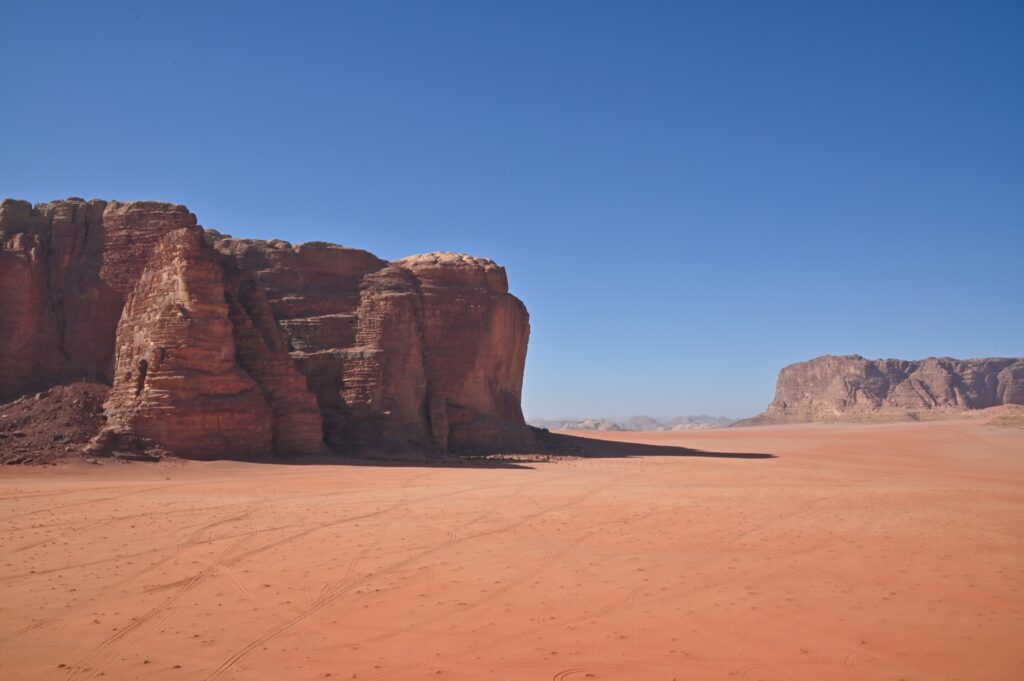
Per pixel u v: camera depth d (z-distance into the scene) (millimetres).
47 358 37906
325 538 16312
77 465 28844
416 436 43875
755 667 9031
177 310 33812
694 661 9211
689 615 11070
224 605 11164
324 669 8781
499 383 53875
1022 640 10047
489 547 15727
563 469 39188
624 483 31062
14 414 33188
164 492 23547
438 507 21688
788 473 39312
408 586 12391
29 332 37656
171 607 11016
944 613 11242
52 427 31984
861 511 22344
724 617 10984
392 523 18562
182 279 34344
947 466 47875
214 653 9219
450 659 9164
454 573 13352
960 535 17953
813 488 30125
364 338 45406
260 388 36156
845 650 9641
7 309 37281
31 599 11273
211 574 12938
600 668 8945
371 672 8719
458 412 49094
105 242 40188
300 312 46469
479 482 29969
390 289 47594
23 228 41000
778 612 11250
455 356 50281
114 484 25094
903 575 13617
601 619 10828
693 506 22984
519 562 14320
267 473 30500
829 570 13984
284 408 37438
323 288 47969
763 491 28359
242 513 19547
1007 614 11203
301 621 10500
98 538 15766
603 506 22672
